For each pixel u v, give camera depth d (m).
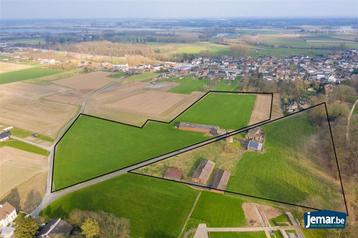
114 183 78.50
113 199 72.00
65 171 85.69
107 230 59.25
